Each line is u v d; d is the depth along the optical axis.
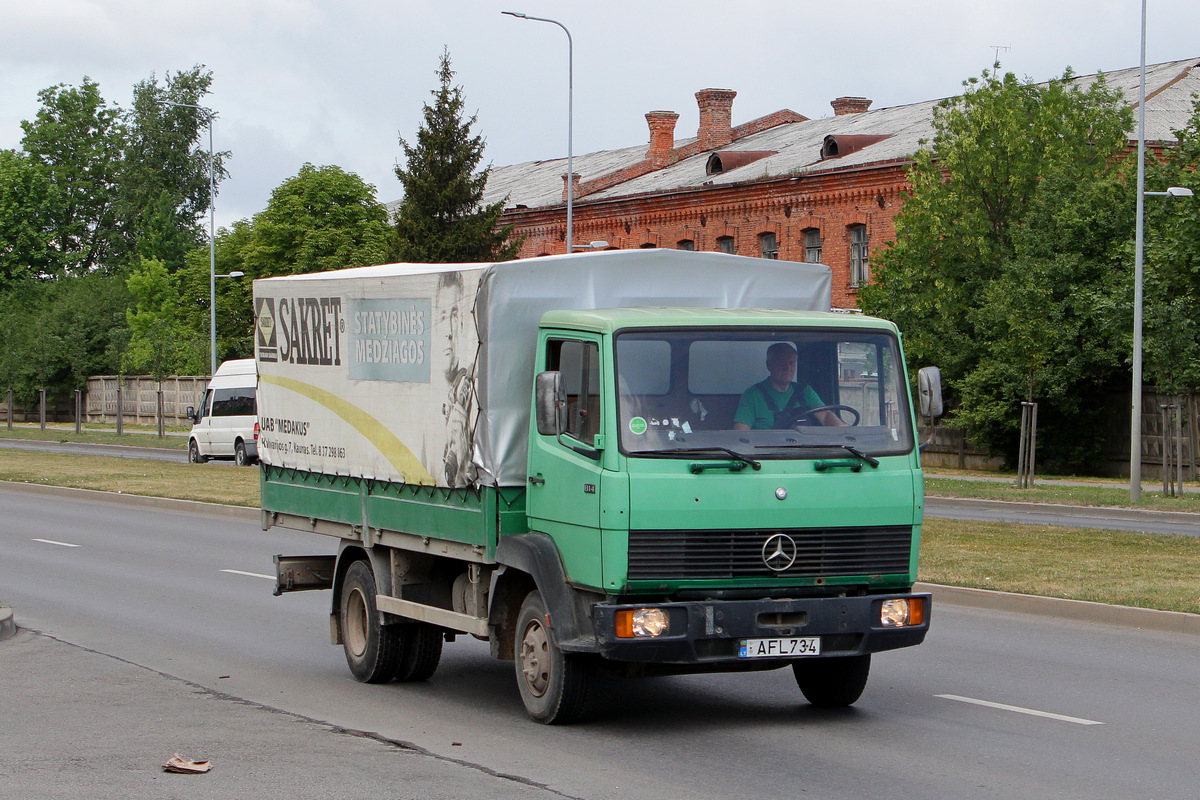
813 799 8.49
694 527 9.95
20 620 16.22
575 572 10.24
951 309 43.00
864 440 10.49
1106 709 11.34
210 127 68.88
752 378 10.36
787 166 58.78
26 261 111.00
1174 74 52.19
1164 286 30.48
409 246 66.00
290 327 14.15
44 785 8.80
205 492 34.44
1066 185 41.28
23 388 89.62
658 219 64.31
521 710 11.48
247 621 16.28
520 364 10.97
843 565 10.31
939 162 44.84
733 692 12.27
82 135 118.00
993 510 30.52
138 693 12.05
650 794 8.61
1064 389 40.12
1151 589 17.16
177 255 106.75
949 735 10.38
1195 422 39.19
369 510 12.72
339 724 10.82
